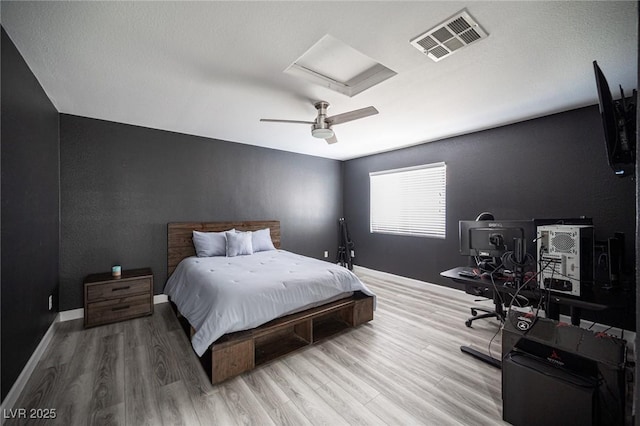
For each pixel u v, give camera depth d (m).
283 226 4.99
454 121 3.29
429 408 1.70
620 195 2.64
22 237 1.86
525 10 1.47
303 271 2.82
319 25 1.60
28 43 1.73
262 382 1.95
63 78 2.20
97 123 3.21
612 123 1.74
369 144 4.48
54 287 2.73
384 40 1.73
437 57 1.91
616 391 1.28
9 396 1.63
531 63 2.00
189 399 1.76
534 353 1.62
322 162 5.57
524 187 3.27
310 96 2.58
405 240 4.66
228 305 2.07
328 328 2.80
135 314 3.05
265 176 4.73
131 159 3.44
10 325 1.66
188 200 3.90
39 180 2.25
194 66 2.04
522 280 2.00
